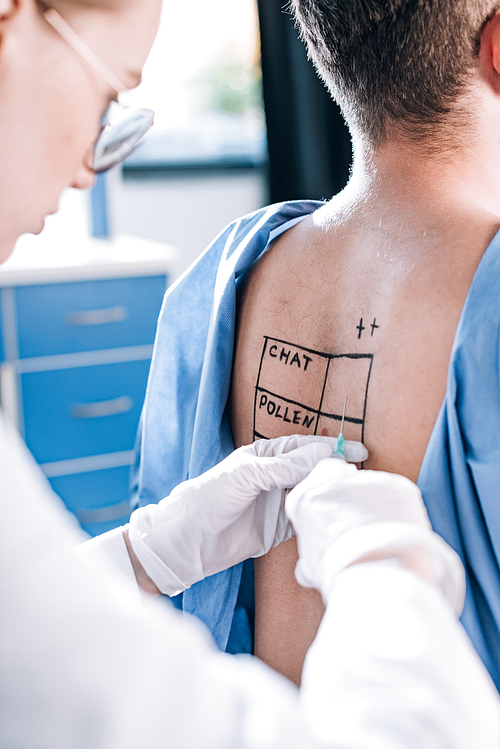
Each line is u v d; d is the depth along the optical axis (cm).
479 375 54
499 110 63
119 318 202
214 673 33
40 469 201
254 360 74
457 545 56
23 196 43
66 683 29
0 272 183
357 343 64
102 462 208
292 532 69
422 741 32
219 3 257
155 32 43
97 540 71
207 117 269
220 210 275
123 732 29
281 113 235
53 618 30
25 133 41
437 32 60
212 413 74
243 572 78
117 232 237
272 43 228
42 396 197
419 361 60
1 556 31
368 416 63
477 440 55
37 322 192
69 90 41
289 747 30
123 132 47
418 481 57
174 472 88
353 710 33
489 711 36
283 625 71
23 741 29
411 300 61
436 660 35
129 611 32
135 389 208
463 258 59
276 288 72
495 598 56
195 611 76
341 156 240
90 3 40
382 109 65
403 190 65
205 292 84
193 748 30
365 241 66
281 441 68
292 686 71
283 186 243
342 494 50
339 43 66
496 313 54
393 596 38
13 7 38
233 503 67
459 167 64
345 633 38
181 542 68
